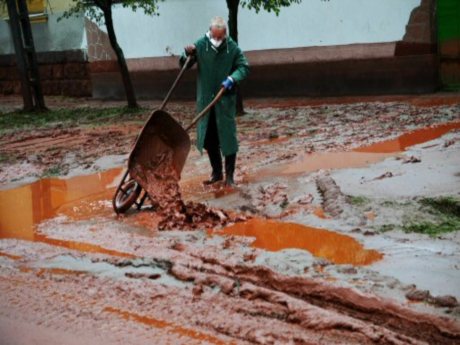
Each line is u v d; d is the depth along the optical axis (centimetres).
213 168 816
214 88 778
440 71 1664
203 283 493
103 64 2083
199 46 773
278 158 939
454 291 443
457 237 551
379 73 1672
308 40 1750
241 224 637
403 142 997
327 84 1744
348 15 1686
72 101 2117
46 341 418
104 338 416
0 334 433
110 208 741
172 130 702
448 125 1128
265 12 1783
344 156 916
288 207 678
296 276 480
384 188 710
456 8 1611
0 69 2423
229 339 407
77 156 1088
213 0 1853
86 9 2011
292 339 401
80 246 607
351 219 612
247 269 505
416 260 504
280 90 1811
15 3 1720
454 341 389
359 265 506
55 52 2208
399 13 1627
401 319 414
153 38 1966
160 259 545
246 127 1274
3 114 1775
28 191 857
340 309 440
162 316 444
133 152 686
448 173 752
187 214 662
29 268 556
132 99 1733
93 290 497
